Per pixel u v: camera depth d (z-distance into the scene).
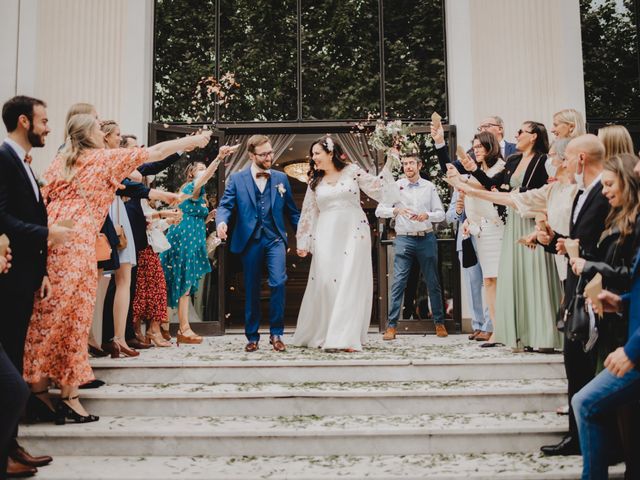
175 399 3.52
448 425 3.26
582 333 2.63
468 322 6.18
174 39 6.71
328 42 6.73
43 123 3.03
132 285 4.71
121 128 6.31
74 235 3.23
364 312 4.71
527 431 3.17
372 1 6.77
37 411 3.37
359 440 3.16
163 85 6.65
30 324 3.15
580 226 2.76
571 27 6.34
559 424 3.24
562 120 3.92
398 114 6.64
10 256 2.64
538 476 2.78
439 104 6.62
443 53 6.68
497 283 4.38
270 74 6.69
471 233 4.85
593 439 2.35
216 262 6.31
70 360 3.26
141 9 6.45
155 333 4.93
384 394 3.51
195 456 3.16
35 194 2.99
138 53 6.40
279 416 3.50
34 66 6.21
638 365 2.21
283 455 3.16
